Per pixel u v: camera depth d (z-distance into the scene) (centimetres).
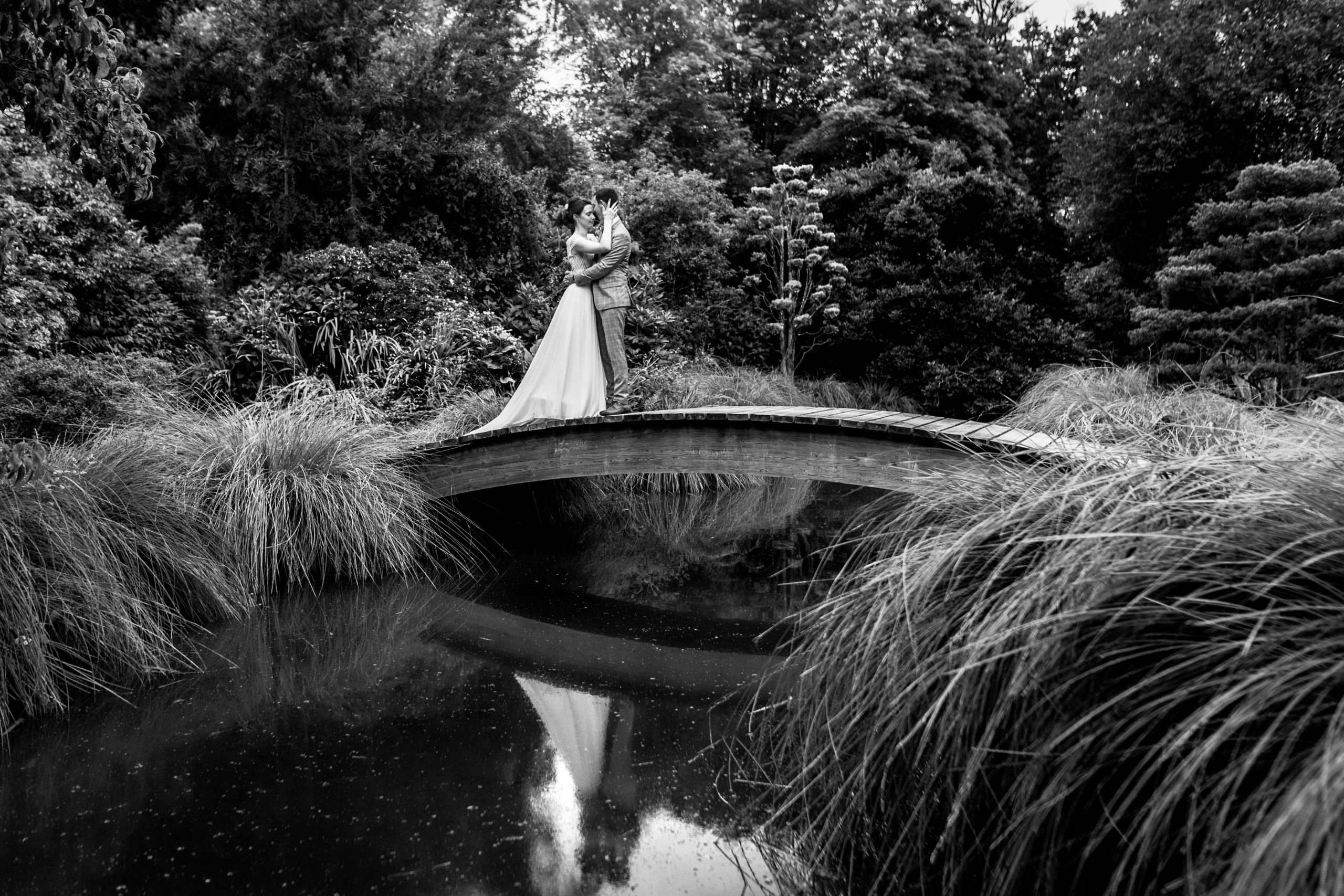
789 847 279
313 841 291
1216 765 189
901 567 272
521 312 1169
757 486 1010
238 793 326
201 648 488
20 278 710
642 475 930
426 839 293
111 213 893
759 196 1496
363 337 982
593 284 738
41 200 825
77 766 349
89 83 380
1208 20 1739
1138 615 210
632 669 463
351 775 340
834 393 1395
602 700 421
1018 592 227
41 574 418
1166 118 1752
